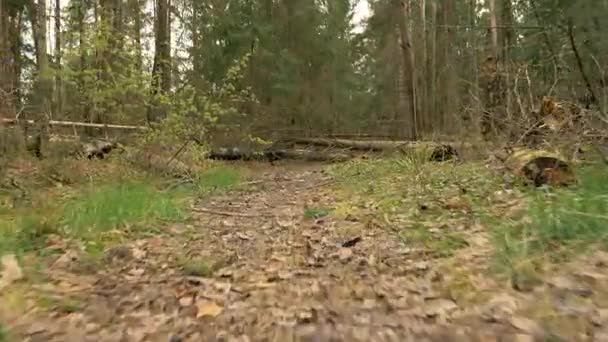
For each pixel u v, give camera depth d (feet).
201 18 55.67
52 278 11.34
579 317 8.03
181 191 25.79
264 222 18.89
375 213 18.39
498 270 10.49
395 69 79.41
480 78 35.04
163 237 16.01
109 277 11.68
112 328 8.73
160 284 11.18
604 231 11.48
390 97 84.38
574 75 28.76
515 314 8.44
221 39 57.26
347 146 53.36
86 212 16.84
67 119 33.78
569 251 10.91
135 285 11.09
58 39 32.22
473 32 59.47
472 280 10.28
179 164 31.01
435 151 29.76
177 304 9.91
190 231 17.06
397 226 15.87
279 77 60.59
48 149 26.25
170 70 35.55
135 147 29.07
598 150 18.49
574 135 19.98
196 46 54.75
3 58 34.47
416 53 72.84
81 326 8.80
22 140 25.36
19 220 16.01
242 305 9.81
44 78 28.30
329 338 8.15
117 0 42.16
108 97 27.89
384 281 10.85
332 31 73.15
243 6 60.23
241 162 48.26
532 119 23.30
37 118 28.60
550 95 26.20
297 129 62.64
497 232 12.89
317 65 70.59
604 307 8.29
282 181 35.37
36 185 22.71
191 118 30.81
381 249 13.57
